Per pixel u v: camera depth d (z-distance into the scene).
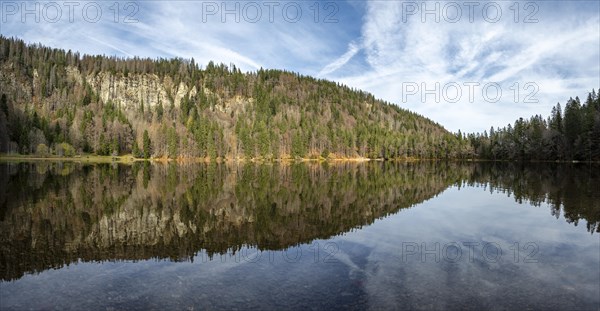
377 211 25.58
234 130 142.62
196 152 123.62
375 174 64.56
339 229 19.80
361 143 153.75
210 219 22.70
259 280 11.80
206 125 132.50
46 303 10.07
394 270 12.77
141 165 94.06
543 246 16.06
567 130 97.06
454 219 22.48
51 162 96.19
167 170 72.94
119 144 128.88
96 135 125.88
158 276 12.27
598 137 88.88
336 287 11.12
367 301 10.02
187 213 24.73
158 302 10.08
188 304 9.91
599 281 11.67
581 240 17.14
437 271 12.66
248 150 121.44
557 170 68.69
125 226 20.58
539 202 29.11
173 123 155.12
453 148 152.25
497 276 12.11
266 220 22.42
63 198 30.56
